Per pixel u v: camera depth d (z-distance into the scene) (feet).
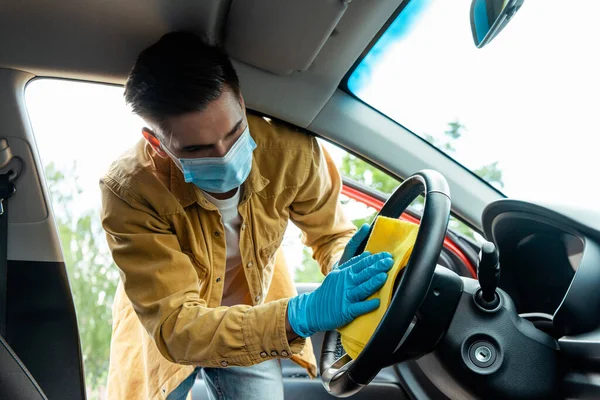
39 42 4.83
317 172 5.65
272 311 4.41
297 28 4.68
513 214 4.86
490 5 3.89
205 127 4.29
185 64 4.20
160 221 5.07
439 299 4.02
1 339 4.90
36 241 5.97
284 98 5.40
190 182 4.87
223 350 4.49
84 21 4.63
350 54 5.08
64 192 14.26
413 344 4.07
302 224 5.95
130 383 6.09
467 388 4.14
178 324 4.67
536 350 4.12
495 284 4.06
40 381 6.21
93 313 14.88
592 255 4.31
